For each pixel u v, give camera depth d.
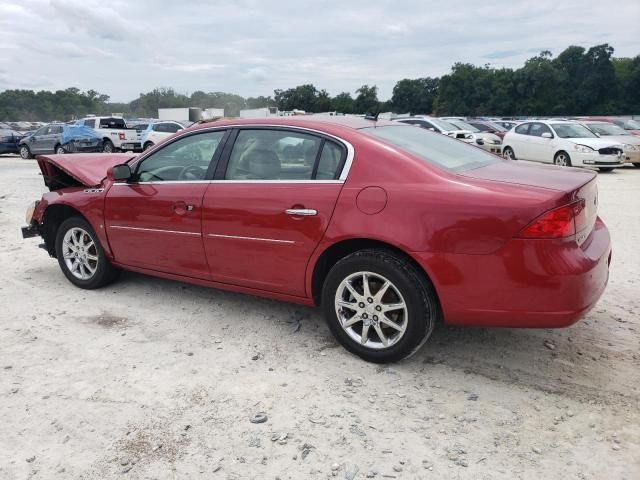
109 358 3.64
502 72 93.25
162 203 4.23
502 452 2.64
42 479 2.50
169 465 2.58
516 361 3.54
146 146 22.42
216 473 2.52
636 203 9.56
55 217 5.25
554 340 3.83
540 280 2.94
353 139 3.54
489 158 4.12
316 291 3.71
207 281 4.19
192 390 3.22
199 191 4.04
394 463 2.57
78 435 2.81
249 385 3.28
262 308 4.51
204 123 4.26
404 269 3.23
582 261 2.98
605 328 4.01
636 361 3.51
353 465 2.56
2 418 2.96
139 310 4.50
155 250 4.38
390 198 3.27
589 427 2.82
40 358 3.64
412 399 3.11
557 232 2.93
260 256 3.78
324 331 4.04
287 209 3.59
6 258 6.19
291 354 3.67
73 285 5.15
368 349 3.48
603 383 3.25
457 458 2.60
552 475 2.47
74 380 3.36
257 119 4.00
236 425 2.88
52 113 115.75
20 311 4.50
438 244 3.11
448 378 3.34
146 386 3.27
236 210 3.82
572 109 91.25
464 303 3.12
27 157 23.59
